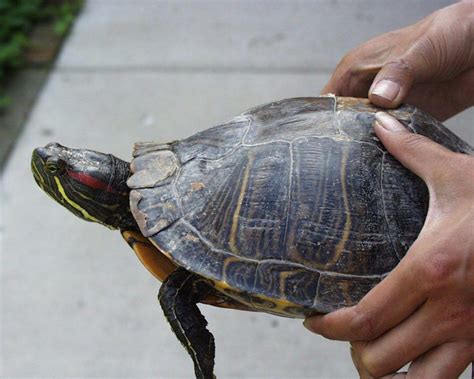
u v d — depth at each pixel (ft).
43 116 3.63
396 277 1.66
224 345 2.77
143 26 4.21
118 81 3.81
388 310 1.68
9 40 4.08
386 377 1.77
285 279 1.76
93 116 3.60
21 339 2.79
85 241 3.08
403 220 1.78
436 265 1.61
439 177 1.72
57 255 3.03
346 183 1.79
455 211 1.66
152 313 2.85
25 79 3.86
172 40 4.08
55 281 2.95
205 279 1.85
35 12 4.28
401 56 2.03
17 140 3.50
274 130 1.88
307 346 2.77
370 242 1.77
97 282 2.94
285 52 3.91
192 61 3.91
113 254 3.03
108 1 4.39
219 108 3.57
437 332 1.67
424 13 4.08
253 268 1.78
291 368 2.71
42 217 3.16
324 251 1.77
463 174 1.69
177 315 1.87
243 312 2.88
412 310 1.67
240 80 3.74
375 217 1.78
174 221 1.85
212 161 1.89
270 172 1.82
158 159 1.95
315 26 4.09
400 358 1.71
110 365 2.72
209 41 4.05
